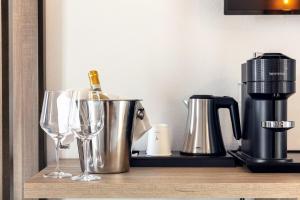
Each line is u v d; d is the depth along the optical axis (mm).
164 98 1676
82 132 1280
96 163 1322
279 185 1190
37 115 1614
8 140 1369
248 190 1192
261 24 1674
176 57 1675
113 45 1670
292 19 1674
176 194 1197
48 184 1193
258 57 1375
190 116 1523
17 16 1604
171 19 1669
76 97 1331
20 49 1608
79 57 1669
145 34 1670
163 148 1517
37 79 1614
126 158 1353
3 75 1360
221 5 1669
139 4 1668
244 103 1509
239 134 1512
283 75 1327
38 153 1608
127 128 1345
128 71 1674
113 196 1195
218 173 1337
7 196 1368
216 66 1674
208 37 1674
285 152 1383
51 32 1666
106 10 1666
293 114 1678
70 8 1665
